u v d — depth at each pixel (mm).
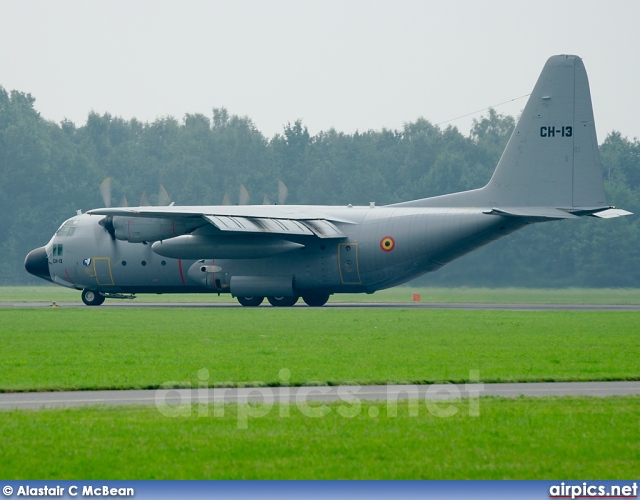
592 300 199125
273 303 168000
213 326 115500
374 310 152125
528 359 80125
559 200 151875
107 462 44344
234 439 48344
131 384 64688
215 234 159750
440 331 107938
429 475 42812
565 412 55188
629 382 67938
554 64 151625
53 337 100125
